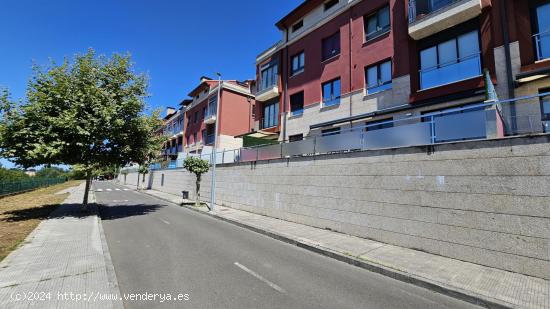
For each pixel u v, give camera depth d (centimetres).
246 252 720
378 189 804
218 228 1048
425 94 1121
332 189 952
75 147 1121
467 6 989
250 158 1455
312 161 1046
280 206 1193
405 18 1240
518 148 557
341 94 1523
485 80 727
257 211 1345
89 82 1162
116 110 1145
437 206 670
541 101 604
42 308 383
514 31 923
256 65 2317
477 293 460
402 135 765
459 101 1027
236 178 1555
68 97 1075
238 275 548
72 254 642
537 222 524
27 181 3138
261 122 2211
